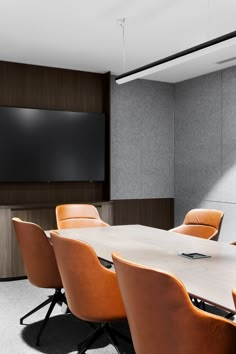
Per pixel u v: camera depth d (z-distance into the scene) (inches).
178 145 275.7
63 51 208.8
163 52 210.4
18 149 223.5
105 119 249.9
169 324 69.4
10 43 195.8
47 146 231.0
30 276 136.7
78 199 246.2
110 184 246.5
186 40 192.2
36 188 233.8
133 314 75.4
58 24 171.6
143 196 267.1
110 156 246.7
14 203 225.3
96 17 163.9
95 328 135.2
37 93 235.1
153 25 172.4
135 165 263.9
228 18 164.7
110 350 126.0
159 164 273.0
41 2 149.9
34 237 129.8
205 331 69.1
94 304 104.0
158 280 68.2
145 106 267.4
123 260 74.9
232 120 236.8
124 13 160.1
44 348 127.1
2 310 161.9
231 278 90.8
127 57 219.9
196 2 149.7
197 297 78.4
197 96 260.4
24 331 140.6
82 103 248.2
